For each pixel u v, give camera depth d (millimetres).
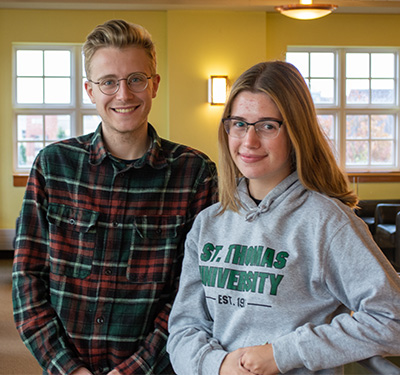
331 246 1439
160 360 1843
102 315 1865
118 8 7711
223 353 1477
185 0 7426
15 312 1881
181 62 7824
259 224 1554
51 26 7816
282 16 8086
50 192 1906
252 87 1542
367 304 1355
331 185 1562
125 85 1804
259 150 1541
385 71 8547
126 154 1931
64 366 1816
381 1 7570
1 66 7859
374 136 8602
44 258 1916
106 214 1896
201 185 1964
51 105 8094
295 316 1440
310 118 1542
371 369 1318
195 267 1693
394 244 6438
